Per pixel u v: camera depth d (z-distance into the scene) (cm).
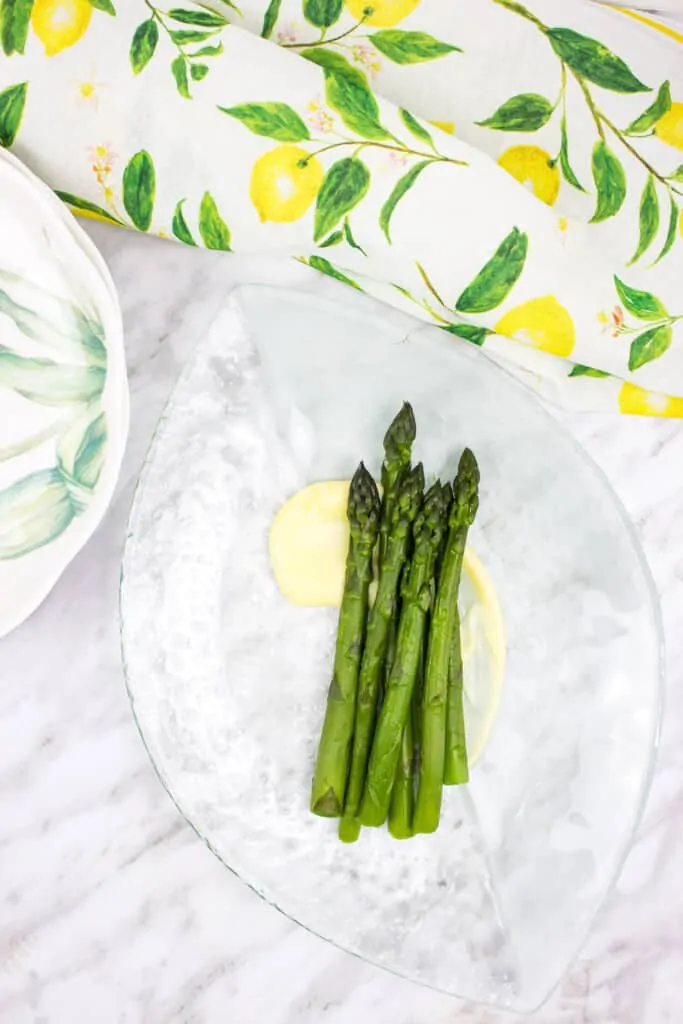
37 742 59
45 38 52
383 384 58
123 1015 59
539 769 58
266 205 53
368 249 54
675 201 55
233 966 59
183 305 58
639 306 55
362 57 55
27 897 59
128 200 54
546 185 55
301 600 58
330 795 56
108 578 59
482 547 59
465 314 55
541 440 57
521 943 57
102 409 55
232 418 57
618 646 57
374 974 60
